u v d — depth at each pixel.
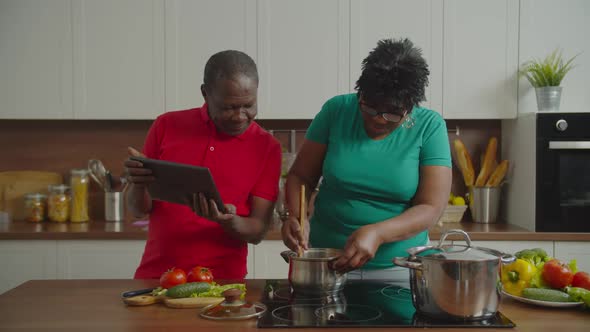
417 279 1.27
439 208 1.60
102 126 3.29
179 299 1.38
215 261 1.78
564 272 1.38
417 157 1.65
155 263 1.81
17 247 2.77
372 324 1.21
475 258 1.21
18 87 2.94
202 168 1.45
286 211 1.73
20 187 3.19
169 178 1.54
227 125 1.67
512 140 3.07
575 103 2.94
